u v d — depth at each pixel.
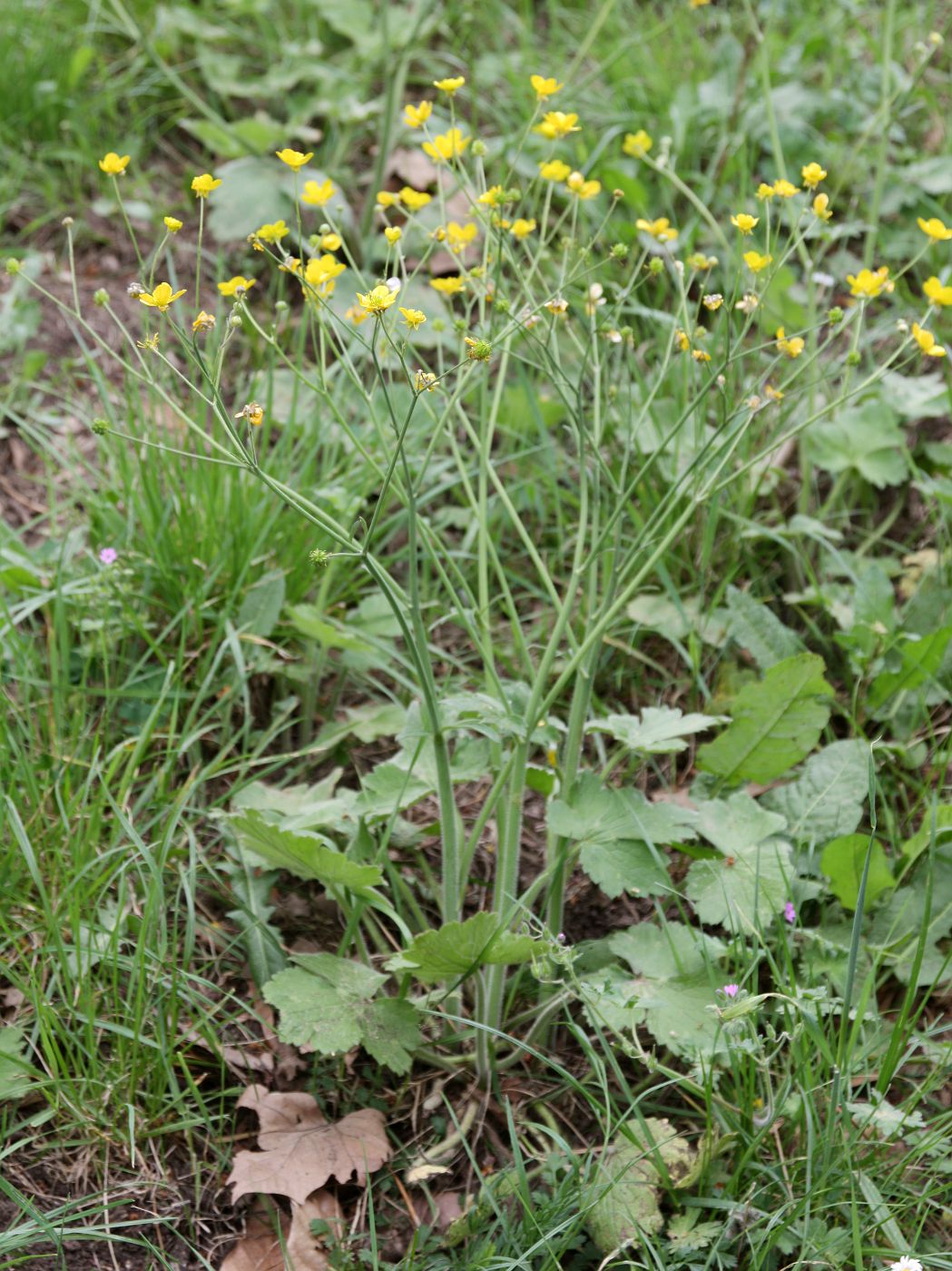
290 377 1.06
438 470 1.00
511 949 0.69
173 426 1.03
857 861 0.76
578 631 0.95
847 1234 0.65
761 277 0.79
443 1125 0.73
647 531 0.74
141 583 0.92
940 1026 0.77
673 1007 0.70
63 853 0.78
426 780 0.77
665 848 0.83
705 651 0.95
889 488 1.04
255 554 0.92
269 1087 0.74
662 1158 0.69
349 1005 0.70
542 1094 0.75
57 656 0.87
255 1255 0.68
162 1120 0.72
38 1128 0.71
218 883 0.79
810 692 0.79
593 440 0.77
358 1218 0.70
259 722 0.91
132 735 0.87
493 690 0.76
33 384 1.07
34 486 1.04
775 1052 0.68
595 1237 0.66
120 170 0.69
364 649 0.87
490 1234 0.67
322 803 0.78
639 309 1.00
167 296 0.63
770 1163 0.69
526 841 0.86
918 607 0.93
